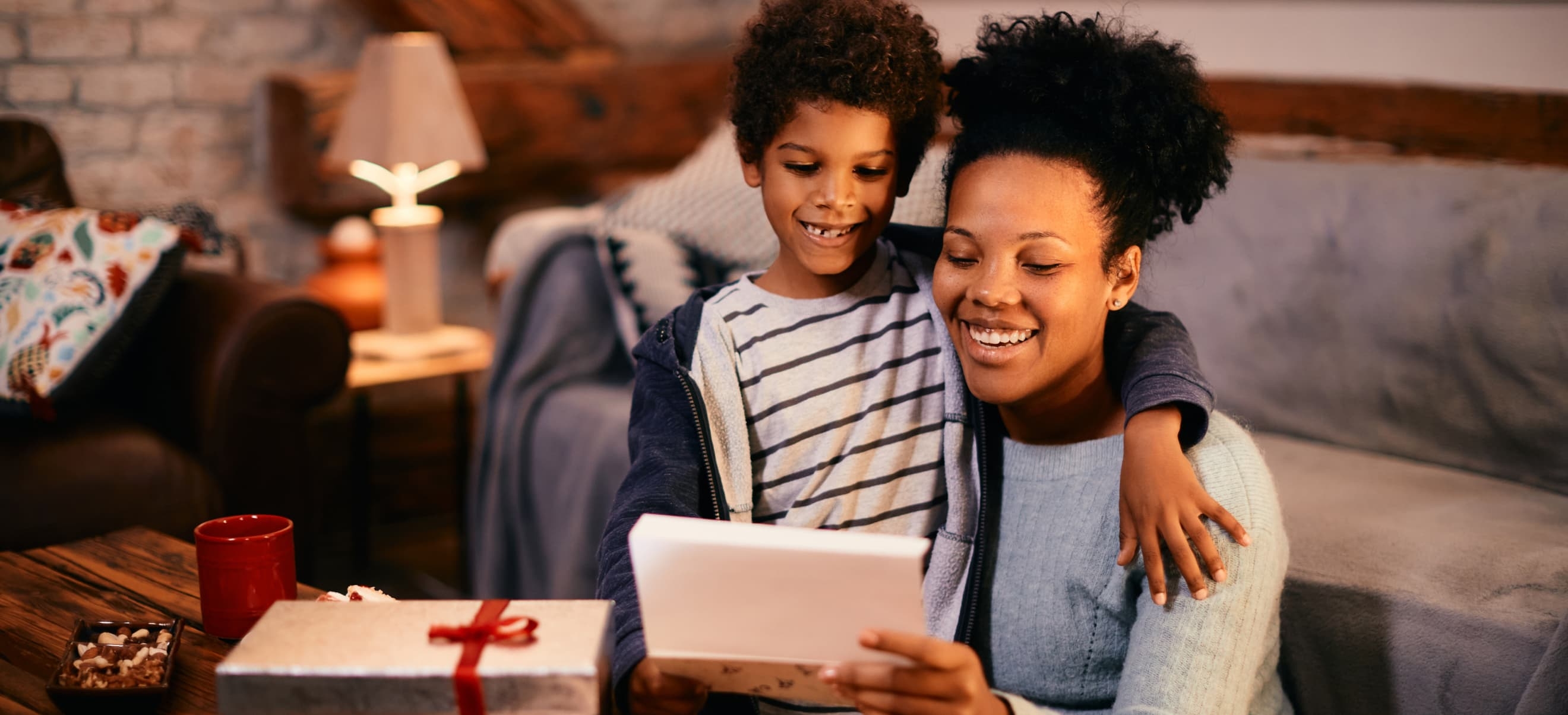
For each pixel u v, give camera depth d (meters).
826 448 1.09
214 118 2.90
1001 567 1.11
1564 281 1.72
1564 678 1.14
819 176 1.07
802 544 0.73
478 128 3.19
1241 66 2.70
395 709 0.79
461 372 2.62
